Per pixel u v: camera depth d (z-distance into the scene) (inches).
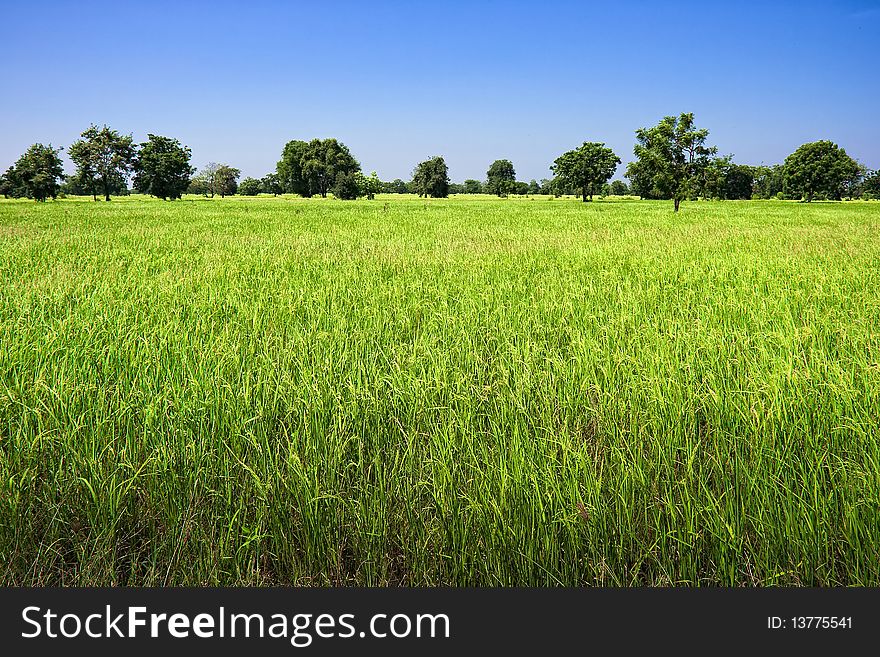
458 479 139.4
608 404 172.9
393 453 153.6
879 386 175.6
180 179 3649.1
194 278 404.8
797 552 125.2
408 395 175.8
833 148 3540.8
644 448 158.9
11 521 132.8
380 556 131.2
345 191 3917.3
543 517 126.5
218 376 182.5
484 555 129.1
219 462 147.7
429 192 5073.8
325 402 168.7
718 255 531.2
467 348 228.5
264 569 135.9
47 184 3186.5
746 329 265.1
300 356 216.1
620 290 348.8
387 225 1048.2
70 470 144.6
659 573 129.1
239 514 136.7
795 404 164.2
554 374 198.1
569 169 3700.8
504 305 317.1
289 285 375.2
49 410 157.9
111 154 3496.6
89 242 697.0
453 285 375.6
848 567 126.2
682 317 288.7
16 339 222.7
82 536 138.2
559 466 142.6
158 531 137.6
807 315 288.4
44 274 428.5
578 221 1194.0
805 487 135.3
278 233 845.8
